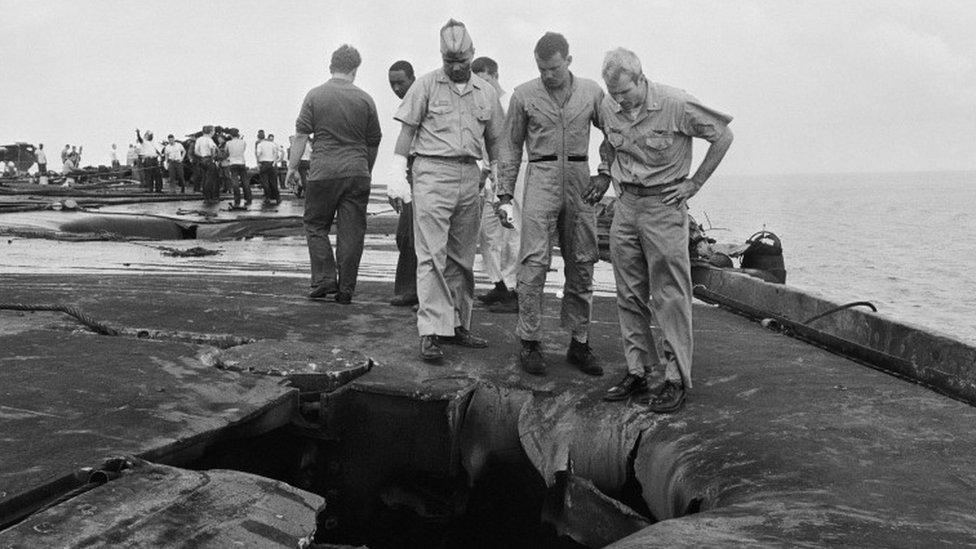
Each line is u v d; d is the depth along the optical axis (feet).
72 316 20.53
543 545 15.43
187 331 19.25
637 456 14.94
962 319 92.12
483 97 18.71
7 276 28.35
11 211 57.21
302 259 39.52
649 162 15.28
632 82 14.88
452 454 15.48
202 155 82.89
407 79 23.76
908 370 17.62
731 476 12.46
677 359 15.38
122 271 32.01
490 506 16.25
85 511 9.39
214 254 41.19
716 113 14.80
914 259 171.32
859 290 117.91
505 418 16.38
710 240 40.01
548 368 18.07
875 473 12.28
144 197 82.69
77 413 12.73
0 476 10.29
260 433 13.93
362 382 15.85
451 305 18.25
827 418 14.83
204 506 10.00
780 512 10.80
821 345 20.92
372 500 15.75
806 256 176.45
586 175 17.44
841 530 10.14
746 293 26.32
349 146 24.41
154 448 11.60
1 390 13.70
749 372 18.03
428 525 15.83
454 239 19.22
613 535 13.85
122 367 15.31
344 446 15.72
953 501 11.28
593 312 25.59
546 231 17.38
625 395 15.99
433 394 15.37
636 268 15.84
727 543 9.65
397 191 18.43
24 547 8.54
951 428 14.34
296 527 10.15
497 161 17.81
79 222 51.06
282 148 118.32
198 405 13.53
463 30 18.20
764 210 490.08
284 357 16.53
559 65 16.63
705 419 14.93
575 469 15.25
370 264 39.22
